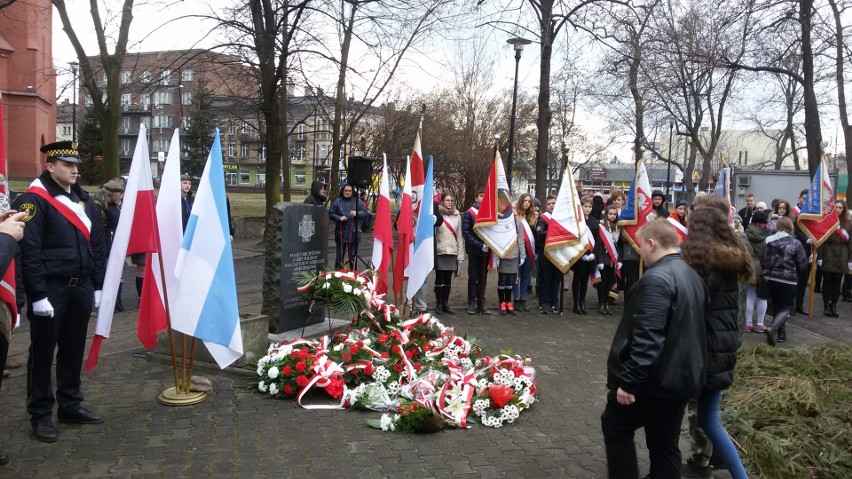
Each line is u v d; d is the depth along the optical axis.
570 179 10.26
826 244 11.12
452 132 30.91
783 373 6.16
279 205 7.67
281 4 14.73
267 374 5.95
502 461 4.62
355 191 10.47
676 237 3.69
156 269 5.52
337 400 5.77
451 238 10.16
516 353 7.93
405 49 17.55
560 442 5.05
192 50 14.85
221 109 19.36
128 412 5.36
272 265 7.67
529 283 11.91
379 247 8.19
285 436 4.95
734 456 3.96
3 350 4.18
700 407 4.05
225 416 5.34
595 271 10.53
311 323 8.17
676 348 3.44
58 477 4.14
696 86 18.27
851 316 11.31
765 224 10.29
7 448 4.57
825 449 4.77
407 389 5.60
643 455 4.89
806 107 15.67
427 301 11.40
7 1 12.00
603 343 8.62
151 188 5.31
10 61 32.03
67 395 5.04
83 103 39.59
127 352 7.17
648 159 37.31
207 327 5.39
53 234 4.72
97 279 5.16
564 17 14.07
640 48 14.89
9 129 32.22
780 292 8.59
